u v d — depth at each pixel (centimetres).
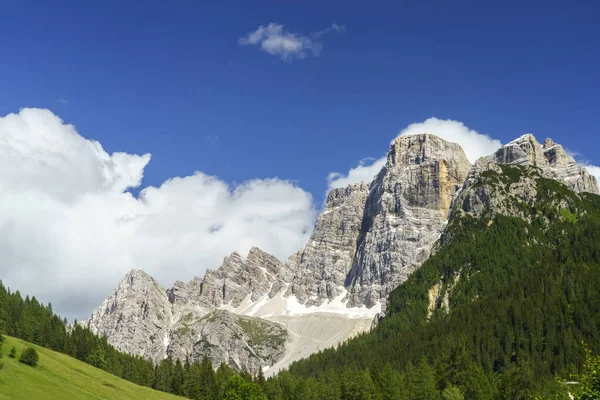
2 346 17400
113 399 17438
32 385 15562
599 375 7694
